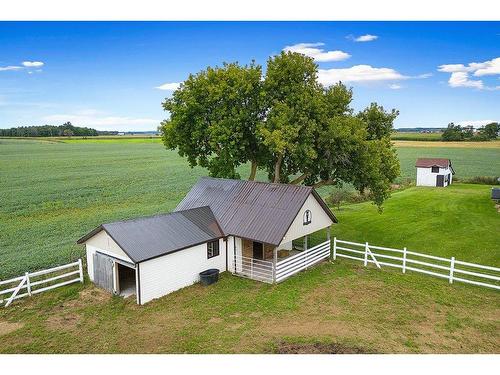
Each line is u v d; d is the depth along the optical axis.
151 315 17.53
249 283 21.28
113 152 109.19
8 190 52.12
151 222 21.08
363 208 41.59
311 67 29.36
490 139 159.00
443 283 21.05
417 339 14.85
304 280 21.61
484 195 48.38
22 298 19.55
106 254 20.38
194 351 14.09
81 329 16.31
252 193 24.61
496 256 25.72
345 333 15.28
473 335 15.27
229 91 29.16
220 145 30.16
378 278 21.86
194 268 21.22
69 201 45.91
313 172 31.83
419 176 61.16
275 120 27.33
